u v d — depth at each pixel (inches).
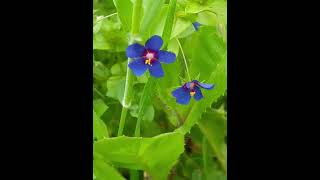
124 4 3.9
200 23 4.3
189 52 4.4
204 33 4.4
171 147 3.9
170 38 4.2
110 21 4.5
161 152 4.0
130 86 4.0
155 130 4.5
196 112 4.2
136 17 3.8
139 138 3.9
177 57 4.4
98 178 4.0
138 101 4.4
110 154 3.9
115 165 4.1
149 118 4.4
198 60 4.4
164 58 3.9
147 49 3.9
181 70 4.4
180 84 4.3
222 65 4.1
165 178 4.1
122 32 4.4
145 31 3.9
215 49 4.3
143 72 3.8
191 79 4.3
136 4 3.8
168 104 4.3
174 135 3.9
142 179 4.3
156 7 3.9
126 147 3.9
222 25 4.2
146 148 3.9
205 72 4.3
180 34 4.3
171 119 4.4
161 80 4.3
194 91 4.0
